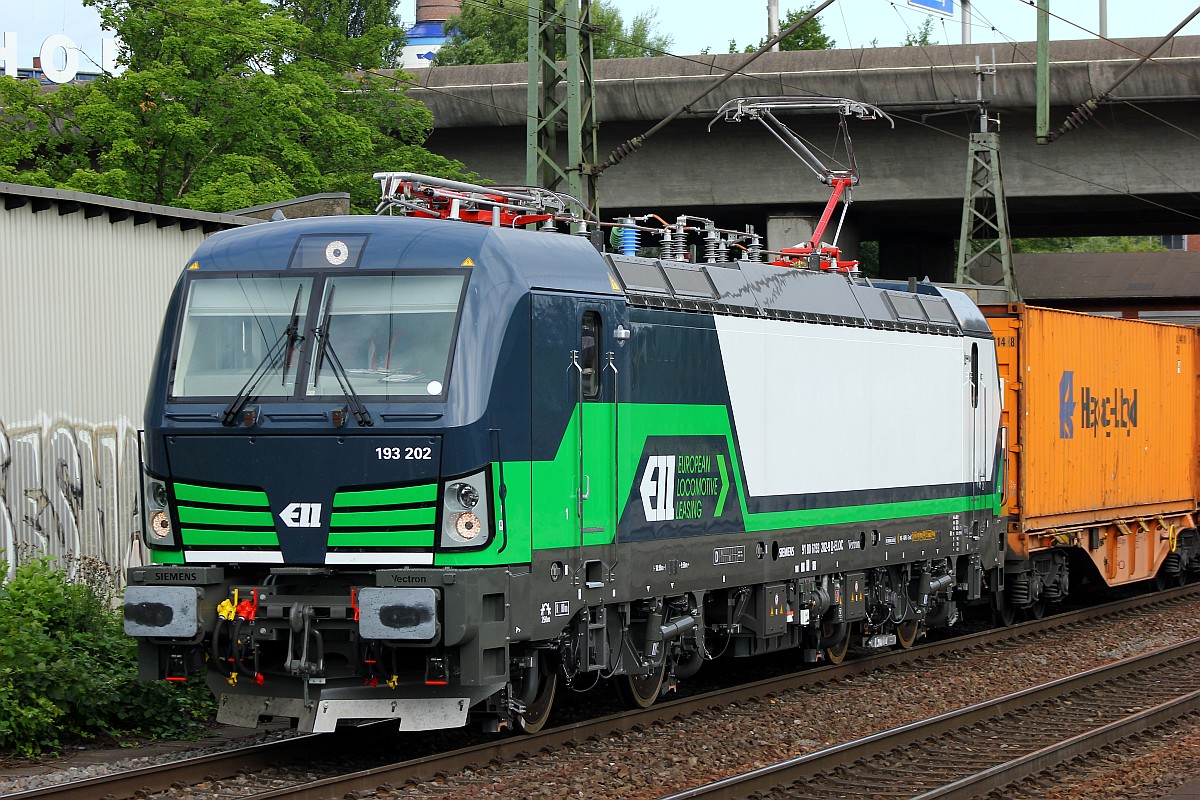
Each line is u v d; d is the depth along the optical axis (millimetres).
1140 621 23625
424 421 11414
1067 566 24562
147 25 38281
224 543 11891
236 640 11680
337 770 11867
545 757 12414
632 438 13359
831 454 16703
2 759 12023
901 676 17766
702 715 14664
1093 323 24312
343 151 39562
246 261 12305
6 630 12922
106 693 13086
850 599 17203
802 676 16828
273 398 11797
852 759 12656
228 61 38906
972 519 20094
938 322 19312
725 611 15453
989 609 25141
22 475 16656
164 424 12039
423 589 11117
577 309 12617
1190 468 28906
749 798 11266
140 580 11922
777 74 40250
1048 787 11961
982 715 14734
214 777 11289
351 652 11680
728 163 42438
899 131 41562
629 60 42625
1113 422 25156
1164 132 40562
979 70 38844
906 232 55625
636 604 13906
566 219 14141
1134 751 13391
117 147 35281
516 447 11805
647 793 11555
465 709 11773
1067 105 39594
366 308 11875
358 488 11531
